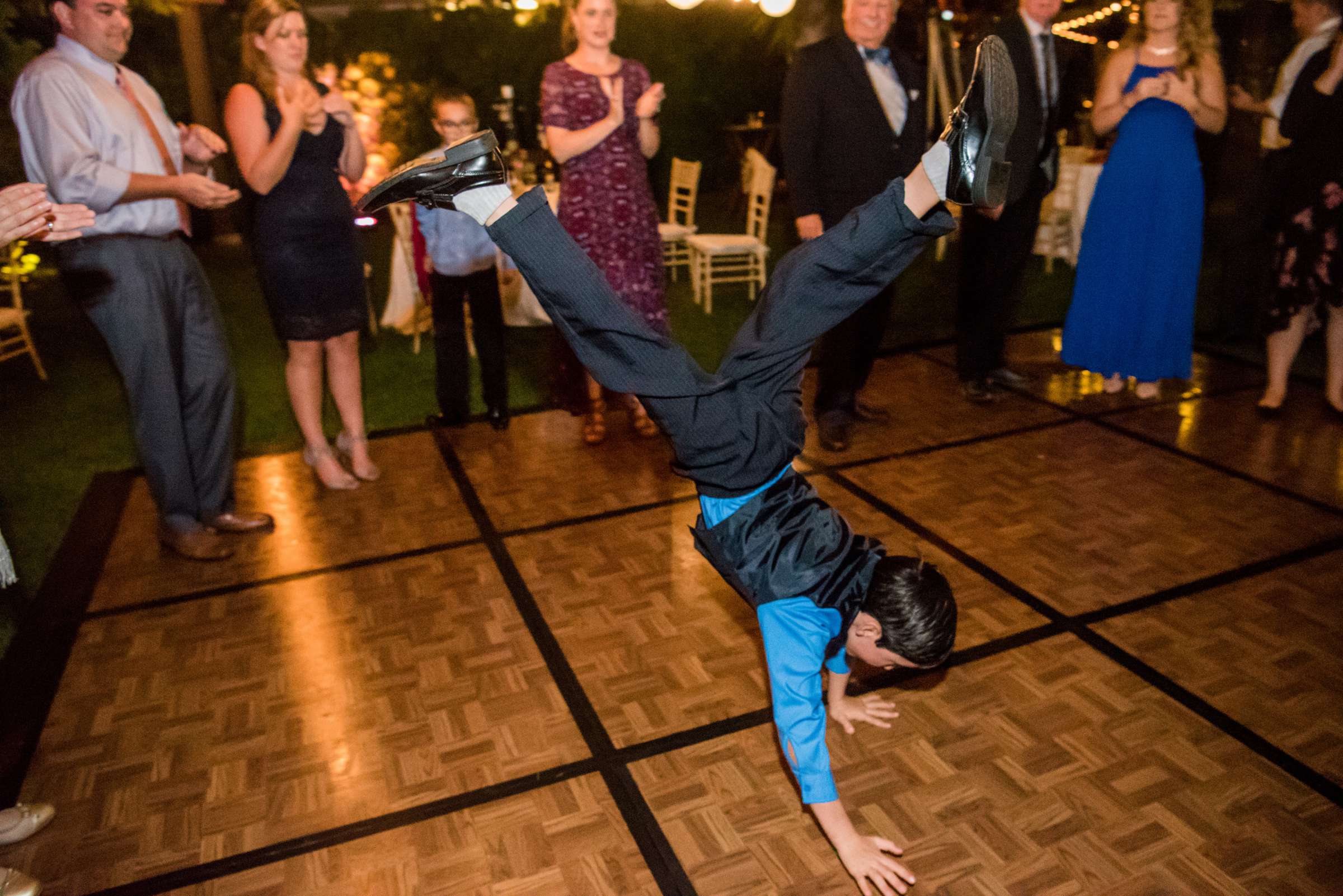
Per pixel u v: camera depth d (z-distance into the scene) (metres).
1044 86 3.86
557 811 2.05
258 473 3.85
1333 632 2.61
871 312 3.92
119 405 4.81
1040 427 4.10
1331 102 3.64
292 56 3.06
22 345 5.90
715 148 10.35
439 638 2.69
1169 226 3.96
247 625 2.79
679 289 6.64
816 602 1.71
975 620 2.70
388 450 4.05
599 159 3.49
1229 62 5.85
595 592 2.91
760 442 1.72
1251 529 3.18
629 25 9.64
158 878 1.91
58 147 2.59
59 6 2.65
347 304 3.46
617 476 3.75
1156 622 2.68
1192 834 1.95
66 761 2.24
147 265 2.84
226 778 2.18
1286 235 3.89
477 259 3.92
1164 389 4.51
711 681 2.47
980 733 2.25
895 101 3.61
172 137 2.99
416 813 2.06
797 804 2.06
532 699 2.42
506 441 4.13
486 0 9.08
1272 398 4.12
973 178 1.46
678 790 2.11
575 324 1.66
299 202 3.22
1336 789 2.06
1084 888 1.83
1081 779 2.10
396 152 8.06
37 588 3.15
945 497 3.46
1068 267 6.92
